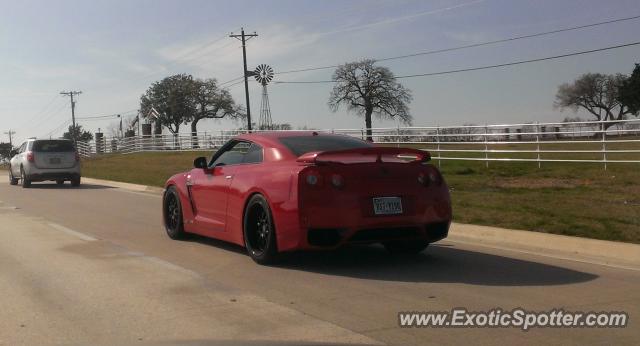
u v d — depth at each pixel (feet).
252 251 25.41
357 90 211.41
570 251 28.27
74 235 34.12
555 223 32.17
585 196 41.73
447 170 65.46
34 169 72.90
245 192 25.46
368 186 23.17
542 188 48.24
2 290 21.53
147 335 16.42
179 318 17.97
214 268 24.80
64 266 25.45
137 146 173.37
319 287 21.52
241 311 18.65
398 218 23.44
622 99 211.82
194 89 271.08
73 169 75.10
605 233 29.43
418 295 20.36
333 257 26.78
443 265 25.14
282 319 17.78
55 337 16.44
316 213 22.65
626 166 58.95
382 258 26.63
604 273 23.65
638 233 28.96
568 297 20.06
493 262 25.81
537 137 67.15
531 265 25.17
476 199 42.45
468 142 72.08
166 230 33.04
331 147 25.68
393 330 16.79
